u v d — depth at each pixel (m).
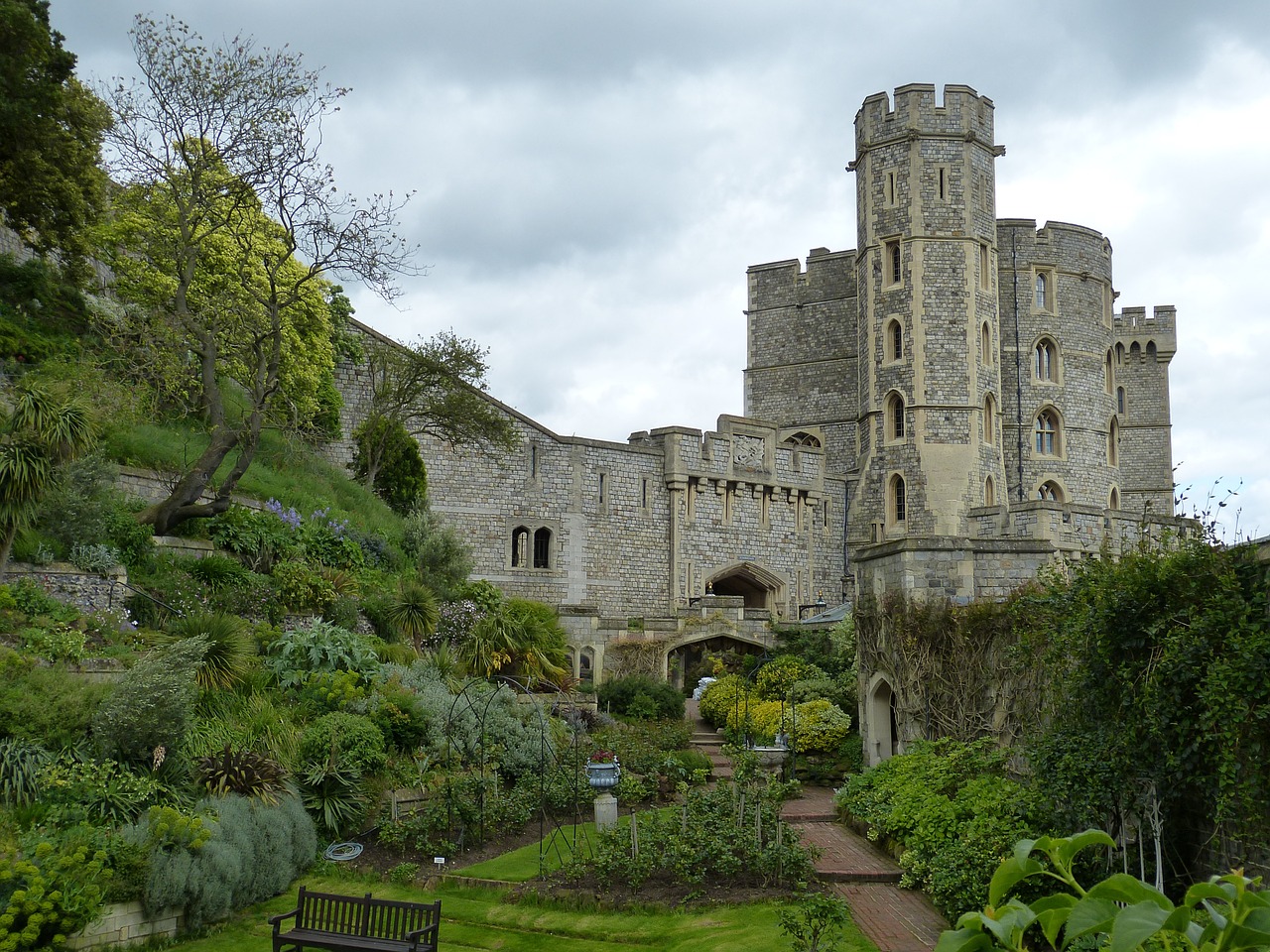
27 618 16.14
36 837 11.66
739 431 43.44
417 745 18.58
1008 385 49.31
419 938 11.02
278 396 30.14
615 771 17.59
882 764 18.34
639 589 40.19
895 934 12.15
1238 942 4.12
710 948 11.76
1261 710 9.88
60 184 25.34
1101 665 12.20
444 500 36.91
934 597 18.81
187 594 19.47
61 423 17.53
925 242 43.31
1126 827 12.28
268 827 13.91
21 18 23.83
